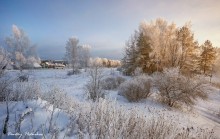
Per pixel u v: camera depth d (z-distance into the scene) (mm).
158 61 27656
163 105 11133
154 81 12438
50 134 2795
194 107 12836
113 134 2980
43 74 36594
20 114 3197
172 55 27328
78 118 3484
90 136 2896
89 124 3229
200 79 11875
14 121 3107
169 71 12500
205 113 11539
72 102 5059
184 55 27375
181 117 8375
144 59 28859
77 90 14539
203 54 41750
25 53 32562
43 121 3168
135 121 3609
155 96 13109
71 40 42906
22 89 5062
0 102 4191
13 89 5047
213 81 31547
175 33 28031
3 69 5418
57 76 35031
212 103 15750
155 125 3568
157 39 26875
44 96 5281
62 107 4387
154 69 27812
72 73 39000
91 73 11805
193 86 11375
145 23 29234
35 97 4777
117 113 3775
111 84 16438
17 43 31891
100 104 4066
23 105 3857
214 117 10750
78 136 2959
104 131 3070
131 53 30688
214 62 41844
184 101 11281
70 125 3211
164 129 3377
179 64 27078
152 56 27094
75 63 42250
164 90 11742
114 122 3309
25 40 32406
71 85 19906
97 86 11062
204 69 41719
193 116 9602
